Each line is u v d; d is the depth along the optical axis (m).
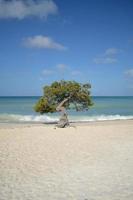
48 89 27.30
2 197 7.66
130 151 14.34
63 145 16.05
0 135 20.27
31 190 8.25
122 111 55.78
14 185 8.73
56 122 33.19
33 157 12.80
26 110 57.31
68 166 11.13
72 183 8.91
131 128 25.11
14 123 31.88
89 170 10.52
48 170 10.53
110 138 18.94
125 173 10.08
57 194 7.89
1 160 12.16
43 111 27.38
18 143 16.72
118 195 7.78
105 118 40.34
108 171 10.37
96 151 14.30
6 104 88.06
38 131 22.70
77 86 27.38
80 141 17.56
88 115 45.47
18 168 10.83
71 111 54.62
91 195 7.80
